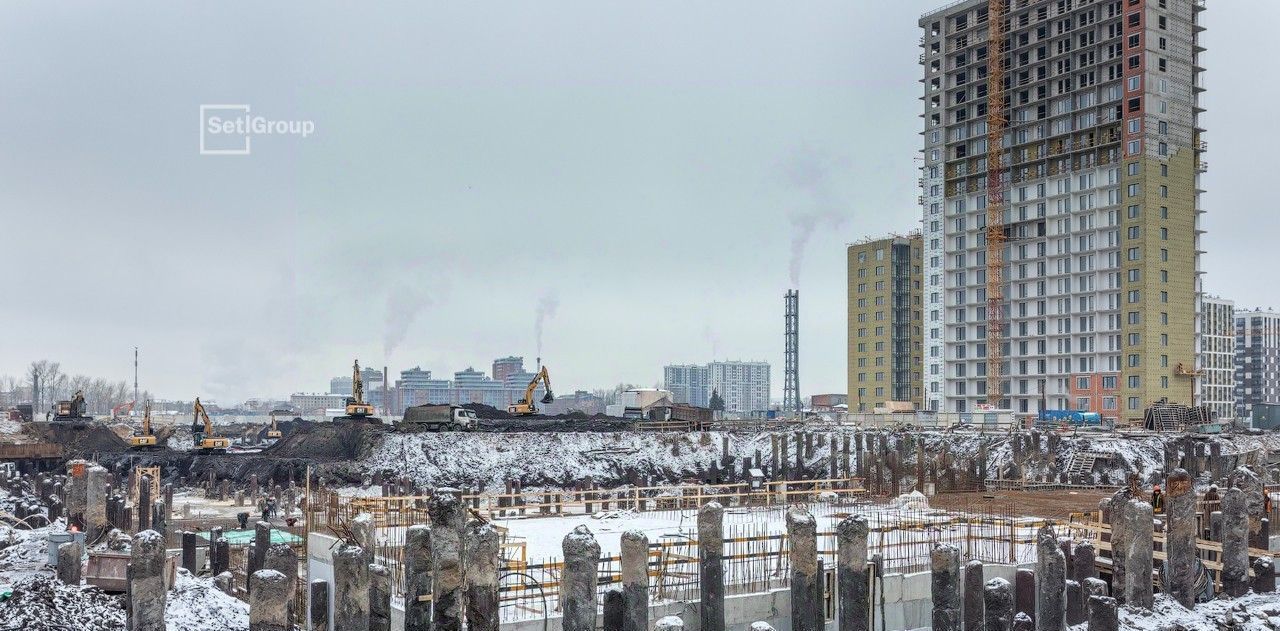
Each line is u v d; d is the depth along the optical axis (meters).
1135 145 131.75
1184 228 133.62
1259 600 41.75
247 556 50.62
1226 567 42.56
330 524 38.94
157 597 29.14
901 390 173.50
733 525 48.12
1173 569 41.16
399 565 34.50
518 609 32.09
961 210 154.75
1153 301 130.12
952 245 156.00
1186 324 132.88
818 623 32.69
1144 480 81.25
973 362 152.50
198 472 106.38
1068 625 37.34
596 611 30.17
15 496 69.75
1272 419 147.75
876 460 74.25
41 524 52.84
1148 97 131.25
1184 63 135.25
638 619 30.48
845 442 94.38
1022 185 146.25
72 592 32.75
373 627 29.53
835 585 35.72
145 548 28.98
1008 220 147.25
